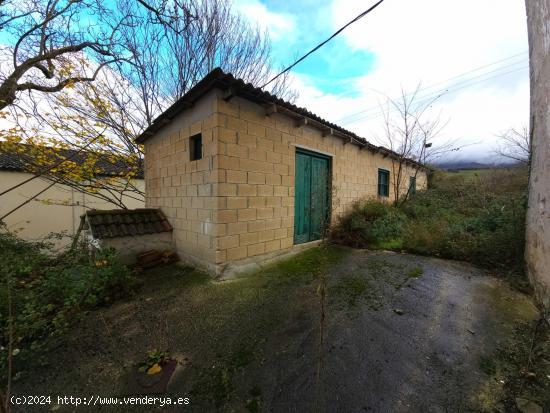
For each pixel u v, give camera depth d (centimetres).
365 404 123
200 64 675
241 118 321
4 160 612
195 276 316
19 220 639
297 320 205
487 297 238
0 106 400
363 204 563
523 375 138
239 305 236
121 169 648
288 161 396
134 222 381
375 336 180
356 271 317
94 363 161
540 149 241
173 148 390
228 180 310
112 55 511
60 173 515
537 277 231
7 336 175
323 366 150
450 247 361
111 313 226
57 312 205
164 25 469
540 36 238
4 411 103
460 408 120
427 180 1091
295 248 417
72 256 317
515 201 384
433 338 176
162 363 159
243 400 129
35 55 454
